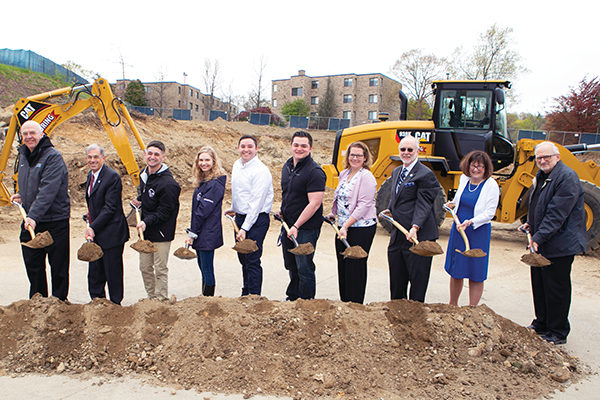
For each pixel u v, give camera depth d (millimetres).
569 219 3898
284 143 24797
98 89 7180
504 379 3242
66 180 4301
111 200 4301
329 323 3617
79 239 7992
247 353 3320
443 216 8453
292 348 3414
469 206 4336
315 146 27062
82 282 5617
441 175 9188
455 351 3484
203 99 55000
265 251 7898
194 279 6016
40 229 4203
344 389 3062
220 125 23172
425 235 3996
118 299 4473
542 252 4016
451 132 8906
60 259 4328
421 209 3941
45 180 4070
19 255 6867
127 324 3607
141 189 4570
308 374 3180
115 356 3361
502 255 8141
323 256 7676
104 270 4477
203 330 3482
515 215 8719
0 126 13383
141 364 3283
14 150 12414
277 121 35969
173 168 14797
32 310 3598
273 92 50938
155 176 4469
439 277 6562
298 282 4883
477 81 8820
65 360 3322
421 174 3984
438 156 9055
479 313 3820
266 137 22000
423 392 3057
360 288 4320
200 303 3787
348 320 3658
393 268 4246
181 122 21188
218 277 6172
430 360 3400
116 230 4367
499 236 10109
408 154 4062
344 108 47719
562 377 3318
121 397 2928
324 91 48688
